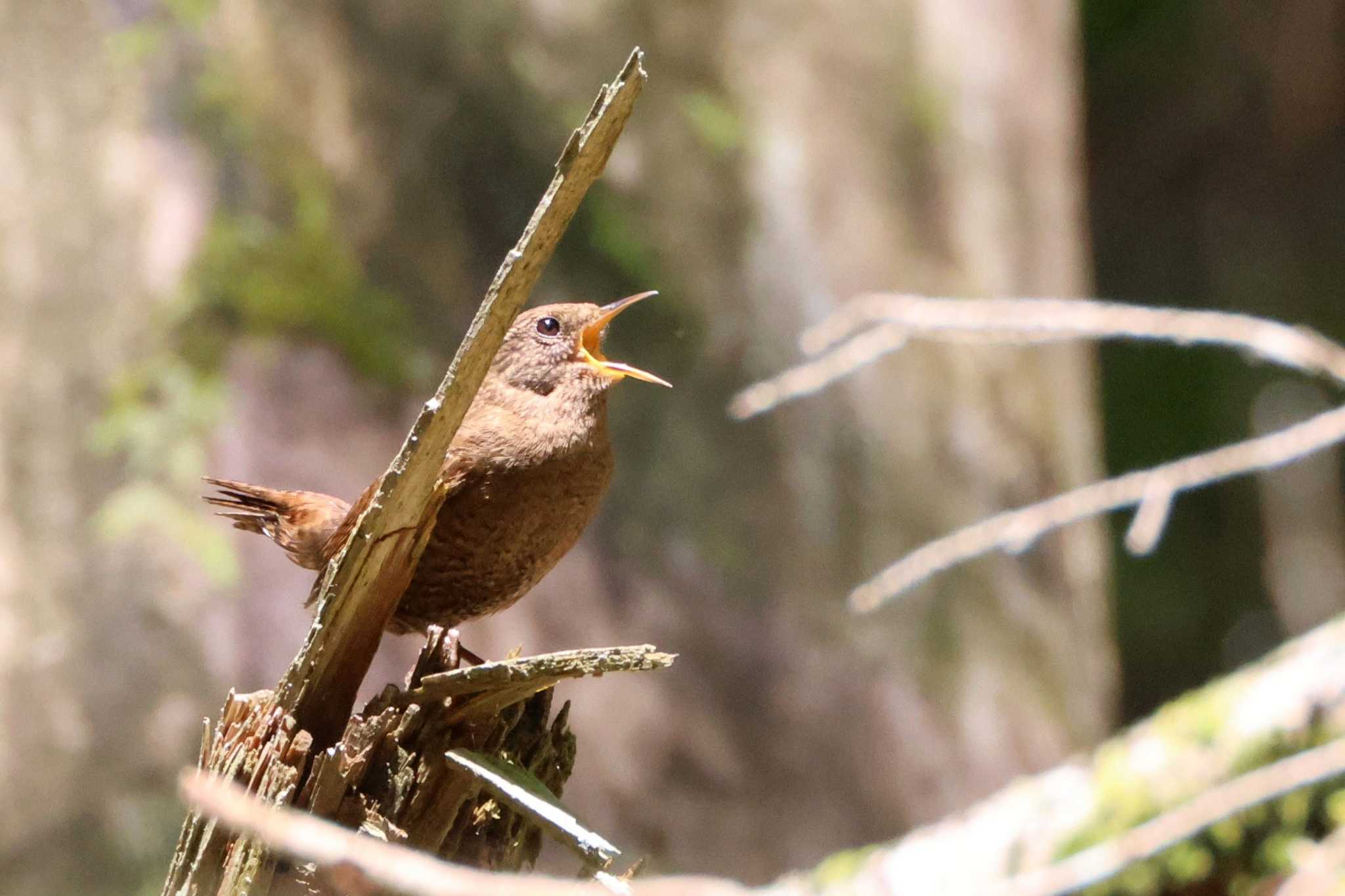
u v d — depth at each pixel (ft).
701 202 36.94
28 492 30.48
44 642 29.89
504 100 34.76
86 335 30.94
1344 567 74.95
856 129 39.32
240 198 31.68
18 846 29.37
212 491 30.60
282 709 15.05
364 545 14.64
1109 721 43.27
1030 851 26.48
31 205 31.27
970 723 37.29
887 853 28.12
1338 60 76.13
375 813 14.43
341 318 31.83
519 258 13.80
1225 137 80.89
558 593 33.55
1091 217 82.94
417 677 15.25
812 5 39.45
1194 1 78.43
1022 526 23.38
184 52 31.96
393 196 33.17
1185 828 19.22
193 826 14.93
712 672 34.71
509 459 18.70
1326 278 78.84
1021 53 42.78
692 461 35.63
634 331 35.60
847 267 38.24
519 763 15.81
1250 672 26.96
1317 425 22.57
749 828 33.91
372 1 33.83
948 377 39.37
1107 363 78.38
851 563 36.94
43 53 31.78
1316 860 23.98
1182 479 22.91
